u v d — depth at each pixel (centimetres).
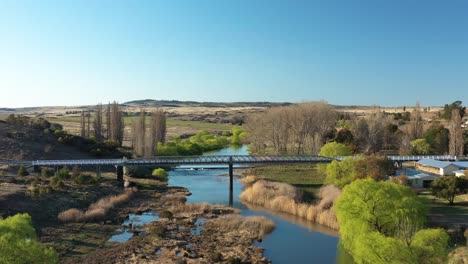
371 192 5375
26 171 9331
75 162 10100
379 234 4422
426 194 8088
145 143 13138
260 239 6525
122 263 5500
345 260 5659
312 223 7425
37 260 3981
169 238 6519
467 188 7375
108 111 15175
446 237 4191
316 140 12925
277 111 15188
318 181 10438
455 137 12206
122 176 10362
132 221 7506
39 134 13175
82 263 5506
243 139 19338
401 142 13975
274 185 9650
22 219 4488
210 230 6950
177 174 12588
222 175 12469
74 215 7288
